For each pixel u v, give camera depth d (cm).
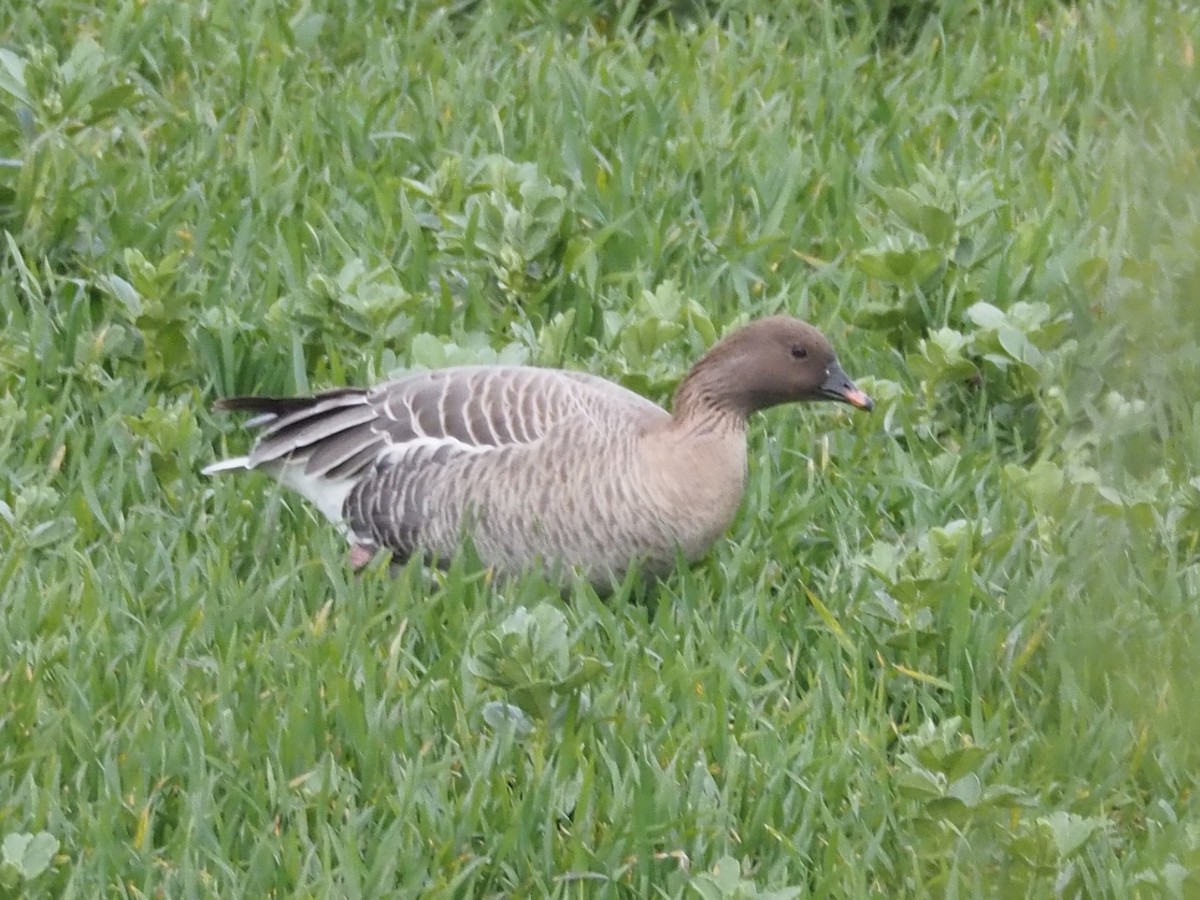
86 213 1338
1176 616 851
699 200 1432
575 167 1448
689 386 1062
